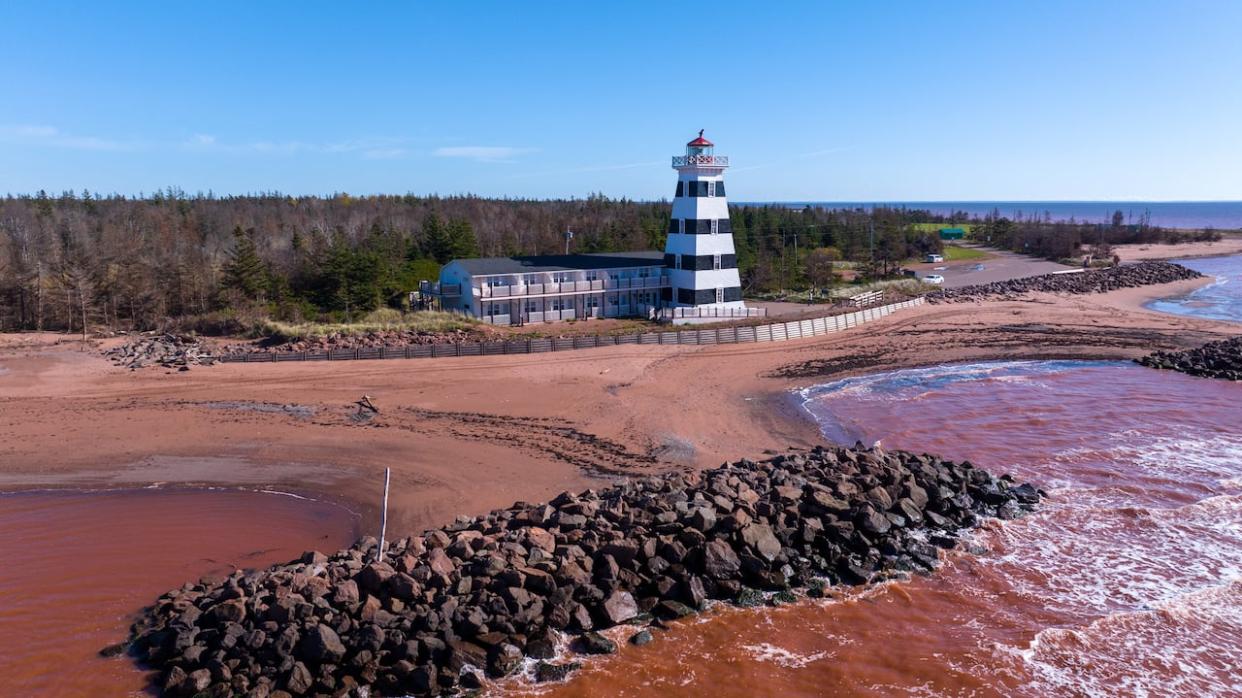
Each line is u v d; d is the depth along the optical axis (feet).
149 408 131.64
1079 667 65.46
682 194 224.74
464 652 64.03
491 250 336.49
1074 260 405.80
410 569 71.36
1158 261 409.28
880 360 180.96
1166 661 66.23
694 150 221.25
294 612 65.16
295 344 172.76
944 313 244.22
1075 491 101.71
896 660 66.23
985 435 124.98
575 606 70.28
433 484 100.89
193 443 115.96
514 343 174.60
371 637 63.41
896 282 306.14
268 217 442.50
